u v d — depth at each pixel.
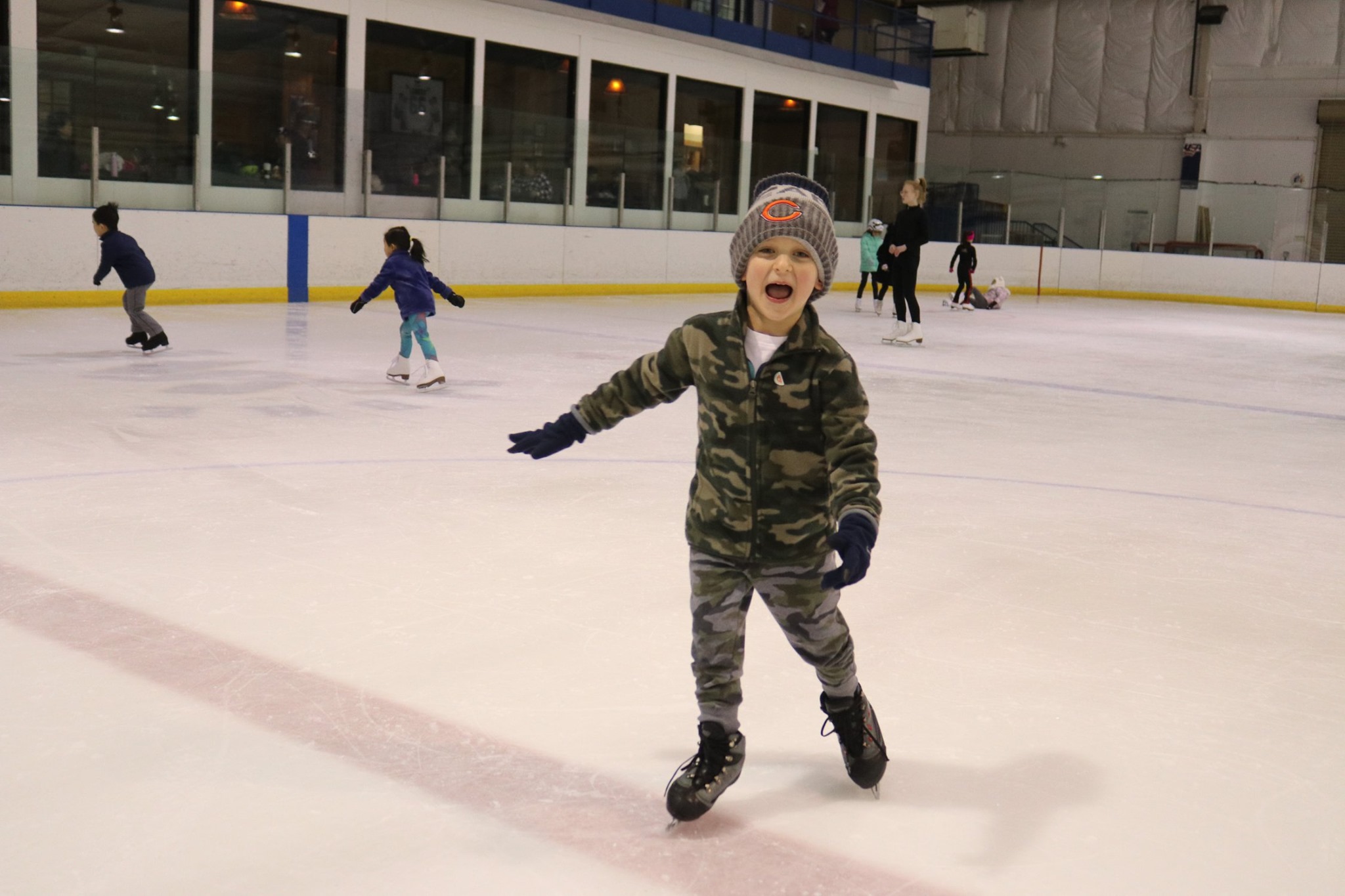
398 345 11.47
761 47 24.16
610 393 2.29
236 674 3.15
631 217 20.83
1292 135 28.84
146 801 2.43
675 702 3.05
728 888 2.16
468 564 4.25
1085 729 2.98
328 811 2.41
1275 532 5.25
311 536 4.56
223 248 15.23
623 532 4.77
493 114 18.39
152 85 14.65
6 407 7.17
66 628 3.46
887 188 25.41
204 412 7.25
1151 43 30.27
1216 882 2.25
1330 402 10.23
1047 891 2.19
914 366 11.60
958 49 30.42
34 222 13.54
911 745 2.85
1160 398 9.95
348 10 17.50
